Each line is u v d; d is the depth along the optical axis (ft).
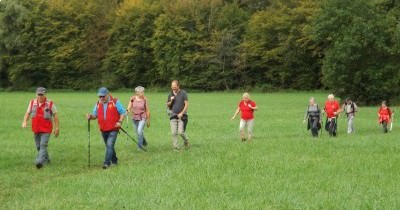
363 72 183.11
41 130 48.75
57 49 303.89
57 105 157.07
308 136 79.61
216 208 30.68
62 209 31.27
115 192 35.53
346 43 178.81
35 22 301.63
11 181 41.83
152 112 131.44
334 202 31.78
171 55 290.97
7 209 32.07
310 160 47.73
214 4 288.71
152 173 42.55
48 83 312.29
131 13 299.17
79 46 304.91
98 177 41.50
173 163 47.50
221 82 288.10
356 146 57.26
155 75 302.86
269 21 272.51
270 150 54.54
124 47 301.63
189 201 32.42
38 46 304.09
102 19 307.58
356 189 35.40
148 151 59.06
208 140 73.67
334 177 39.86
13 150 60.29
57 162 51.88
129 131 87.10
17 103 167.02
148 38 297.33
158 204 31.81
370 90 185.16
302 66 275.18
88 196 34.63
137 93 60.44
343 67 183.42
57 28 303.48
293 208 30.68
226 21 286.66
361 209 30.12
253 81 287.28
